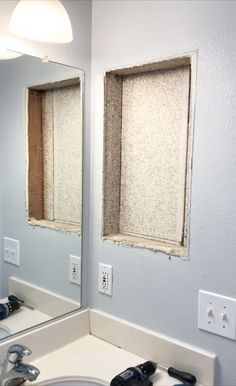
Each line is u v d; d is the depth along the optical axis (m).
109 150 1.35
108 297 1.35
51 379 1.11
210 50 1.04
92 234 1.39
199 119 1.07
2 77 1.13
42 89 1.24
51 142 1.29
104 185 1.35
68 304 1.35
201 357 1.10
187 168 1.17
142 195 1.34
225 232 1.04
